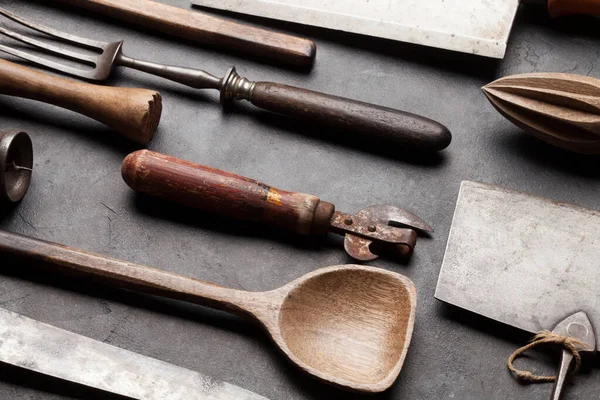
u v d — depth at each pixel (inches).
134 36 24.1
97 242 21.4
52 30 23.3
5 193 20.8
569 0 23.1
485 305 20.2
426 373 20.0
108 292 20.7
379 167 22.3
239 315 20.0
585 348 19.7
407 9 23.5
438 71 23.6
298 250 21.2
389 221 21.2
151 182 20.8
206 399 19.1
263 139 22.6
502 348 20.3
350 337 20.1
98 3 23.9
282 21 24.2
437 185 22.1
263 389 19.8
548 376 20.0
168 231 21.5
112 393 19.2
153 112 21.9
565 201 21.9
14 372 19.7
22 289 20.7
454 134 22.7
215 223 21.5
